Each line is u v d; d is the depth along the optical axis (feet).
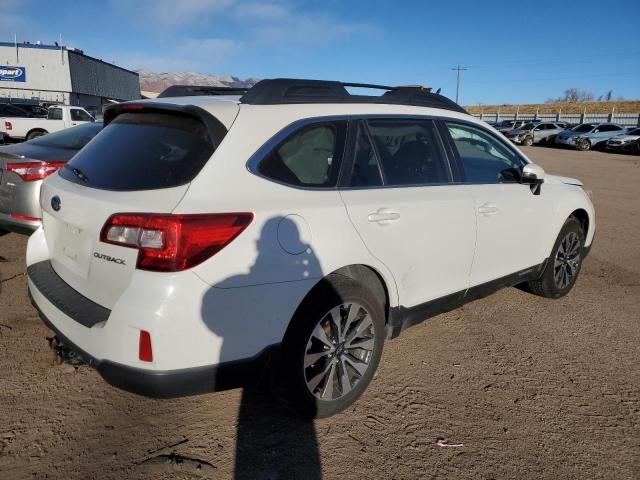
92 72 158.81
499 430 9.62
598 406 10.55
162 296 7.38
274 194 8.63
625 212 33.94
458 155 12.32
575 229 16.12
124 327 7.51
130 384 7.67
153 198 7.89
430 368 11.84
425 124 11.78
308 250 8.76
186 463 8.30
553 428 9.75
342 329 9.52
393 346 12.91
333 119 9.92
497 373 11.72
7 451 8.43
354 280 9.62
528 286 16.62
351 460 8.63
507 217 13.08
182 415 9.63
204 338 7.72
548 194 14.74
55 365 11.12
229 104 9.09
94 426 9.18
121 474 8.05
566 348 13.11
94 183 8.87
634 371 12.05
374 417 9.86
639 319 15.15
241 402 10.13
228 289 7.84
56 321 8.76
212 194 7.98
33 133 62.23
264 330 8.36
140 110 9.71
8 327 12.75
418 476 8.34
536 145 116.88
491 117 181.88
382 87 11.82
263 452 8.71
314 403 9.30
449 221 11.37
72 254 9.10
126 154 9.02
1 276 16.28
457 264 11.89
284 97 9.51
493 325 14.40
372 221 9.75
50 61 139.85
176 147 8.57
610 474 8.57
